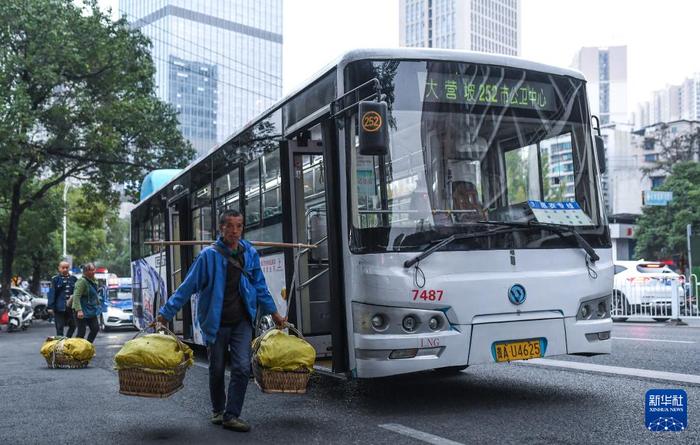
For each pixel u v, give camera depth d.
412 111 6.29
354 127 6.25
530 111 6.71
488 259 6.20
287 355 5.73
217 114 88.94
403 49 6.41
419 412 6.27
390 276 5.95
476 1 149.00
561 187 6.71
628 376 7.82
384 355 5.92
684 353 9.73
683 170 57.09
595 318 6.64
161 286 13.24
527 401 6.61
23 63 24.83
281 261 7.71
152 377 5.70
